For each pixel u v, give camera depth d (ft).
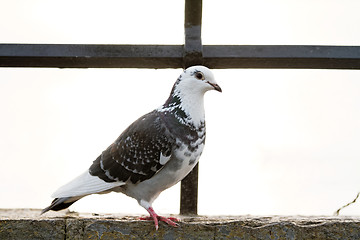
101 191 20.53
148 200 20.62
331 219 21.16
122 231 20.07
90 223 20.12
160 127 20.18
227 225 20.21
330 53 23.56
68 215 23.22
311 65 23.93
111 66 24.12
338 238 20.43
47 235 20.06
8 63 23.95
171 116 20.39
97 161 20.83
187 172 20.76
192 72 20.68
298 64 23.91
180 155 20.12
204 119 20.84
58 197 19.98
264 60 23.58
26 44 23.68
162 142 19.99
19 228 20.06
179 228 20.15
